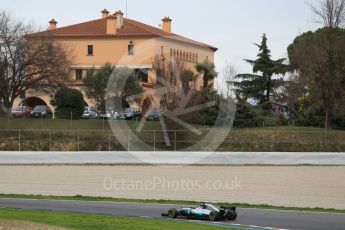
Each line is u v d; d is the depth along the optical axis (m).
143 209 66.50
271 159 105.50
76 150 121.69
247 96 173.00
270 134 127.00
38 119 147.75
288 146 121.31
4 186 88.06
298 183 88.94
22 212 58.28
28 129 131.88
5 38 154.88
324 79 145.75
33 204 70.50
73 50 185.25
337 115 148.12
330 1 149.50
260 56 176.62
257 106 160.12
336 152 111.94
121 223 51.06
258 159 105.69
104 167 102.88
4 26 158.12
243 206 71.50
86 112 161.38
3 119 147.62
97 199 76.25
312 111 151.62
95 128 136.25
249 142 121.69
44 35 167.62
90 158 107.31
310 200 76.94
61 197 78.31
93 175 95.75
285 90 181.12
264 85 175.12
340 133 127.56
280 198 78.31
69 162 107.12
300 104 167.50
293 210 68.00
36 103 197.38
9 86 152.12
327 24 149.75
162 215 60.84
